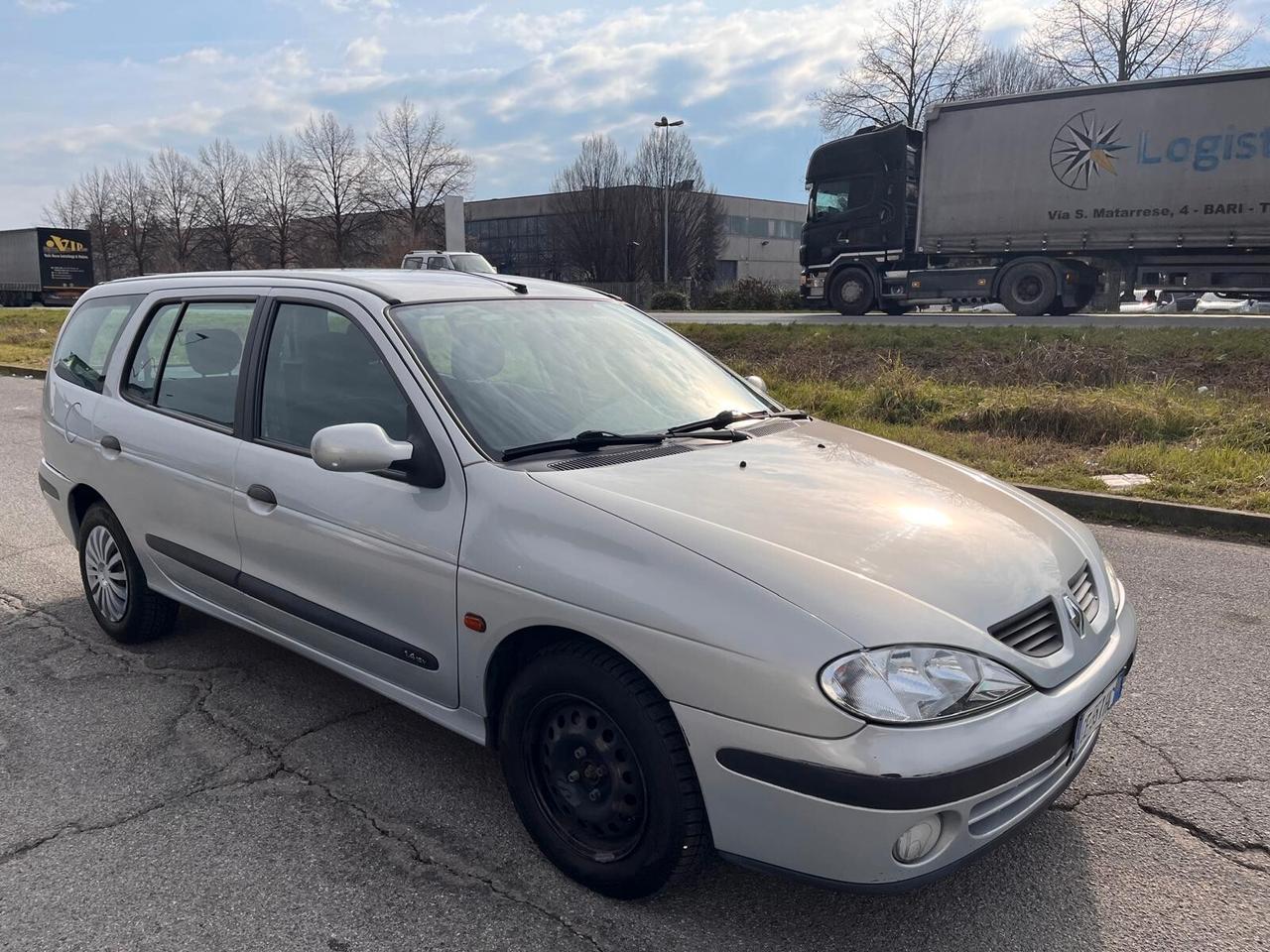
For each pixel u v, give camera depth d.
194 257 67.56
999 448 8.74
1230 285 17.77
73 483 4.67
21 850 2.99
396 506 3.08
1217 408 9.34
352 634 3.28
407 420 3.13
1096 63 38.84
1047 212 18.80
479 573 2.82
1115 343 13.02
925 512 2.87
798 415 4.04
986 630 2.42
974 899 2.75
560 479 2.86
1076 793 3.30
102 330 4.73
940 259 20.77
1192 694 4.05
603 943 2.56
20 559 6.07
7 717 3.90
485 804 3.24
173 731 3.77
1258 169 16.81
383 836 3.05
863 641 2.28
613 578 2.55
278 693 4.11
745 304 35.84
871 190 20.81
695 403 3.75
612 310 4.20
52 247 54.41
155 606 4.48
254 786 3.36
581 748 2.72
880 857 2.25
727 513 2.69
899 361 12.14
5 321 33.59
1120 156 17.92
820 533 2.63
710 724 2.36
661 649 2.43
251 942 2.57
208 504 3.80
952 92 43.62
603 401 3.50
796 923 2.64
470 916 2.67
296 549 3.43
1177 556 6.09
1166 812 3.18
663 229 54.72
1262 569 5.79
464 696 2.98
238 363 3.81
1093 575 3.00
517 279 4.14
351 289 3.53
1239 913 2.68
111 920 2.66
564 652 2.68
